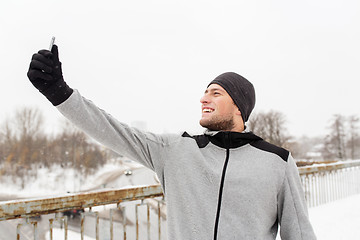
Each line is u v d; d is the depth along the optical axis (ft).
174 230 3.92
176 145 4.25
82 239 6.04
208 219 3.78
